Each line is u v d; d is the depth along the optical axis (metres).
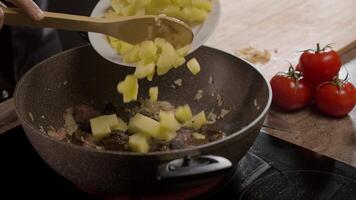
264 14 1.35
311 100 1.02
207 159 0.71
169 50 0.84
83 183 0.78
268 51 1.18
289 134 0.96
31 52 1.34
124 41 0.86
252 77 0.92
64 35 1.48
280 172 0.87
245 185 0.85
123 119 0.96
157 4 0.91
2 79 1.37
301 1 1.41
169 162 0.71
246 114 0.92
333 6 1.38
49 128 0.93
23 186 0.87
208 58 0.97
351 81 1.08
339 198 0.83
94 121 0.92
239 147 0.77
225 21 1.32
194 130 0.94
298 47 1.19
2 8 0.82
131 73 0.99
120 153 0.71
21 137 0.95
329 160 0.89
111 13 0.92
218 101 0.97
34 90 0.91
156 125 0.87
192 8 0.91
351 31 1.25
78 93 0.98
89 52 0.96
